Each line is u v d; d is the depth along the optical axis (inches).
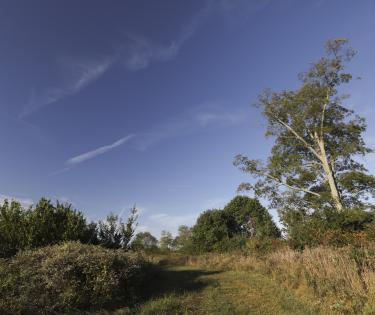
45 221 554.9
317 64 1193.4
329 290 370.9
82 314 345.4
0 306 296.4
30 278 350.9
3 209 550.3
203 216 1878.7
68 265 382.9
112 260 422.6
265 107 1279.5
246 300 413.1
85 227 620.7
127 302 400.5
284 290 446.9
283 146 1318.9
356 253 457.7
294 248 782.5
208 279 590.6
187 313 349.1
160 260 1053.2
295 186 1248.8
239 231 1972.2
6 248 510.6
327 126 1192.2
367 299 320.5
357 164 1215.6
